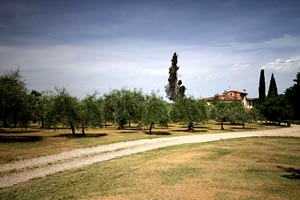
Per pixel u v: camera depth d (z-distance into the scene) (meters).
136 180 16.73
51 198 13.34
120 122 53.47
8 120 34.72
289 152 28.84
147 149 31.36
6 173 18.67
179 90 98.00
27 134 43.19
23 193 14.19
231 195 13.72
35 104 50.41
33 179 17.34
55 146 30.62
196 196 13.55
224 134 52.47
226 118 66.31
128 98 53.56
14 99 34.38
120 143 35.62
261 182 16.25
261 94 113.62
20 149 27.58
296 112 105.56
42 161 22.86
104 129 58.16
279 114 85.31
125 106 53.38
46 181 16.70
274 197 13.45
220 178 17.16
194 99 58.78
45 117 42.66
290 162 23.08
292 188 15.06
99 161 23.77
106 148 31.11
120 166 21.22
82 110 42.56
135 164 22.02
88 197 13.44
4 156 23.64
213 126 76.94
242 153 27.70
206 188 14.94
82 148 30.34
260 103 102.31
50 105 42.44
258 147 32.75
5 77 34.91
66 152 27.47
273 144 36.09
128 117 52.69
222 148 31.67
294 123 102.25
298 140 41.56
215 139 43.09
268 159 24.36
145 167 20.72
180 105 58.03
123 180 16.77
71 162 23.05
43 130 52.31
